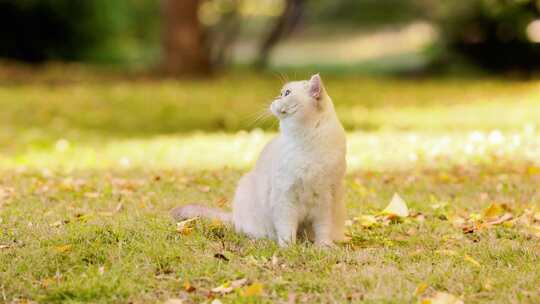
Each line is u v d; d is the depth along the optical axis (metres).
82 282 6.96
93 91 27.28
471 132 17.56
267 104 8.56
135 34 49.00
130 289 6.83
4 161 14.67
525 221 9.15
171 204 10.12
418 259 7.70
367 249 7.95
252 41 57.03
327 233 8.04
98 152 15.85
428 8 40.06
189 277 7.09
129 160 14.47
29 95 25.69
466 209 10.02
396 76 35.78
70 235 8.07
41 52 39.72
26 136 18.48
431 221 9.41
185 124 20.80
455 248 8.12
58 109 22.89
